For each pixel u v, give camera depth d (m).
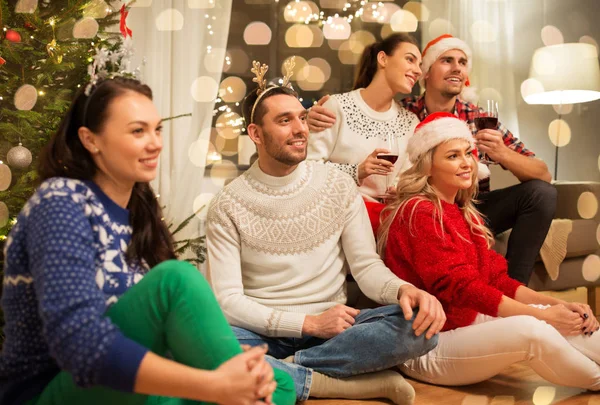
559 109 4.27
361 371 1.79
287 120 1.90
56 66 2.22
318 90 4.11
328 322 1.78
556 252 2.74
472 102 2.90
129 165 1.16
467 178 2.01
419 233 1.93
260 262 1.93
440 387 1.93
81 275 1.02
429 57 2.67
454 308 1.93
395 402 1.77
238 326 1.85
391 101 2.59
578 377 1.76
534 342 1.73
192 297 1.06
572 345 1.81
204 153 3.25
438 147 2.01
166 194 3.17
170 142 3.20
